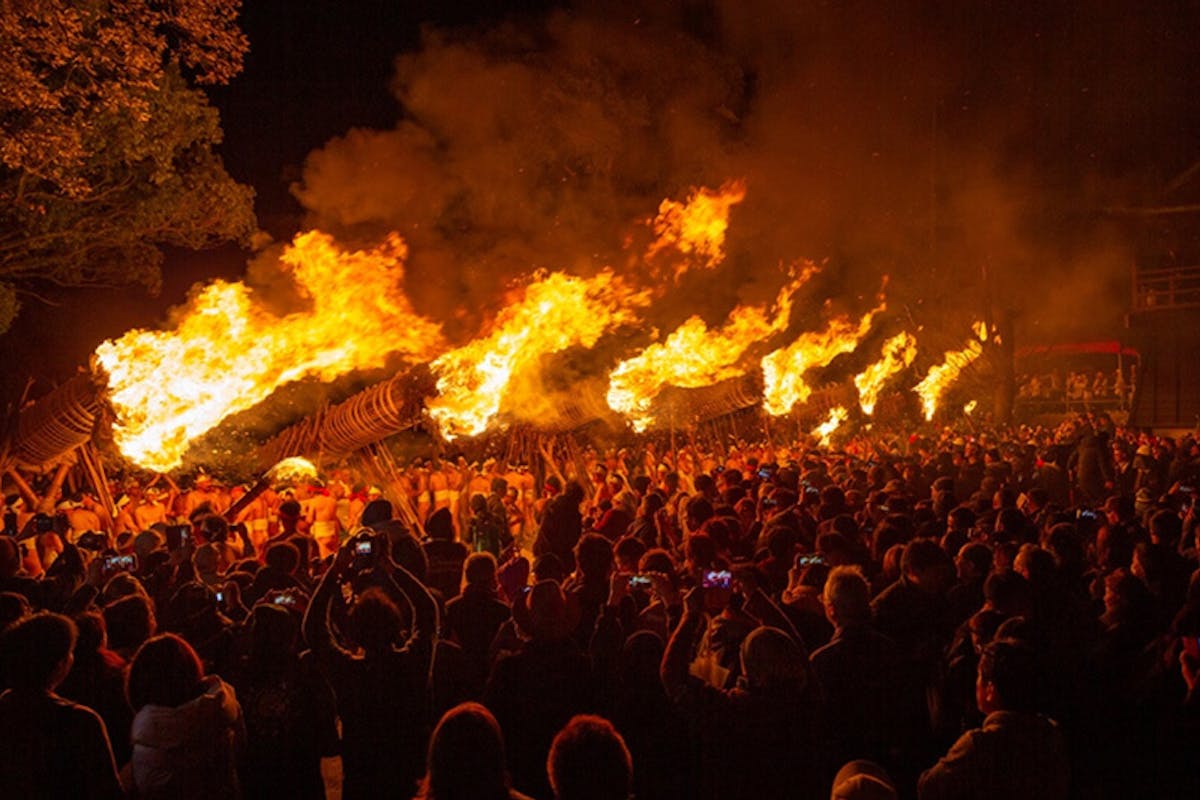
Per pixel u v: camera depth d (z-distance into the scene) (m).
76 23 14.93
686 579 7.02
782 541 7.76
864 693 5.15
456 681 6.16
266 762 5.07
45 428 15.77
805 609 6.48
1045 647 5.02
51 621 4.34
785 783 4.64
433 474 19.09
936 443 30.00
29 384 17.03
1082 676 5.84
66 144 15.34
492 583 6.56
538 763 5.12
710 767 4.73
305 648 6.07
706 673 5.11
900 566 6.80
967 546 7.07
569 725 3.25
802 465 17.58
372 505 7.18
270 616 5.20
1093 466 17.38
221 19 16.58
